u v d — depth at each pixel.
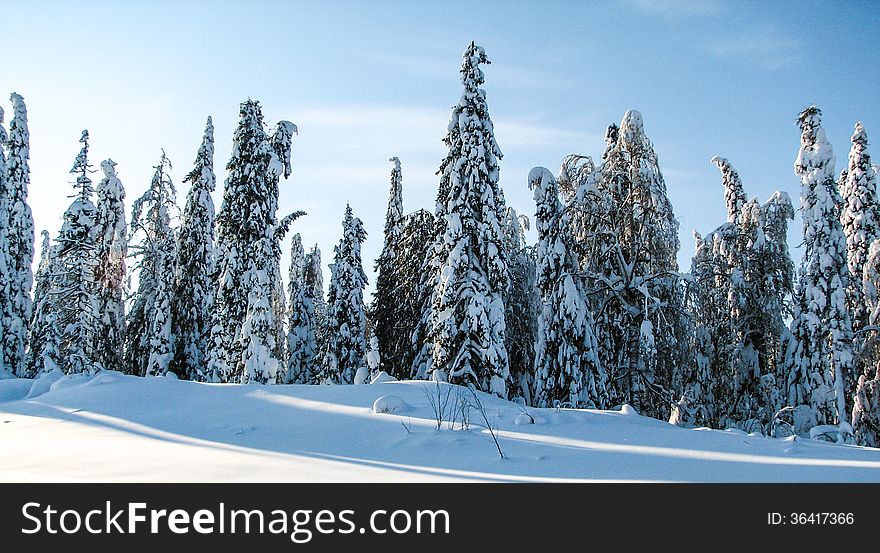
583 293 22.48
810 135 24.48
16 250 32.50
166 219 36.44
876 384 19.25
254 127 28.50
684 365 22.58
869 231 23.03
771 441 9.04
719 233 26.20
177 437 9.95
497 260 21.98
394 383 14.90
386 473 6.70
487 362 21.30
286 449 8.77
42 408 13.30
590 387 21.17
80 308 30.33
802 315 24.30
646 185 22.62
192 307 32.03
